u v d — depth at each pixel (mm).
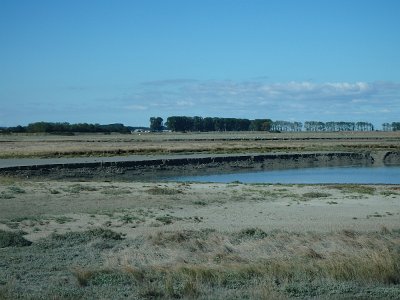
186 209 24906
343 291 9133
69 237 16141
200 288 9188
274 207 25656
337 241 14750
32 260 12328
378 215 22891
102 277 10133
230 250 13680
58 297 8562
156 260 12219
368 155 75312
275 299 8477
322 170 60406
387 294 8922
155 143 104312
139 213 23188
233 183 39219
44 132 197625
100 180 47594
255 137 150500
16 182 36188
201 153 75000
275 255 12836
